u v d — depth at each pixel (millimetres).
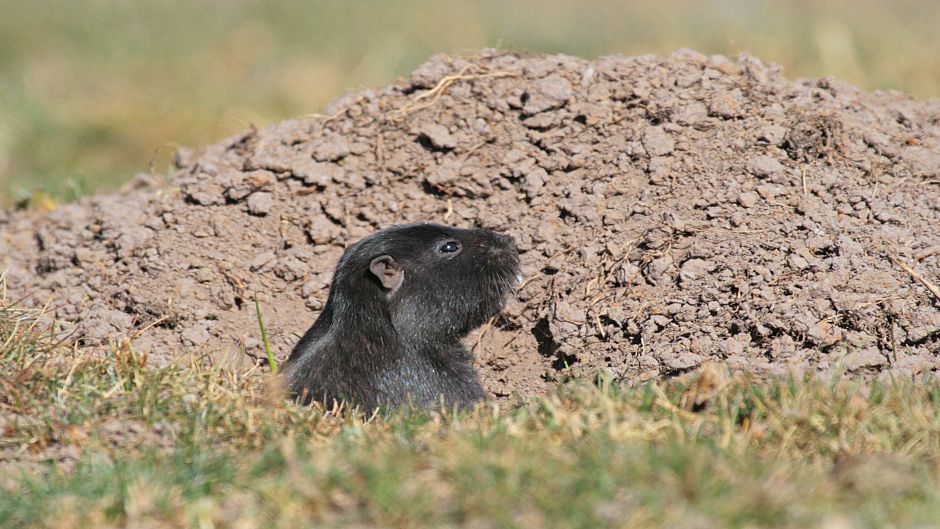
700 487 9969
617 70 19406
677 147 18219
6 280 19219
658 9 47000
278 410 13703
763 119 18344
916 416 11898
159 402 13406
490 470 10359
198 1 50656
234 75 39125
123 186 22812
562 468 10453
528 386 16703
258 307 17094
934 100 19797
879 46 34562
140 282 18469
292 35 44375
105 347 16297
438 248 16141
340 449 11711
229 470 11328
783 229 16719
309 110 33281
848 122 18375
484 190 18703
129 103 35031
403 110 19516
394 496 10062
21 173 29703
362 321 15703
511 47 20969
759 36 36812
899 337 15102
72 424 12977
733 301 16000
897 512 9680
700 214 17281
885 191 17219
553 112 19062
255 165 19406
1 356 14570
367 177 19109
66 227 20234
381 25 45938
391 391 15617
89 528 10320
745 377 13219
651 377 15320
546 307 17234
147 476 11070
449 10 48750
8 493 11117
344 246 18703
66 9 47781
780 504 9688
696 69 19312
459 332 16344
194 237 19000
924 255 16078
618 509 9789
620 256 17172
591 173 18406
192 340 17688
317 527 10000
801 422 11914
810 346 15180
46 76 38812
